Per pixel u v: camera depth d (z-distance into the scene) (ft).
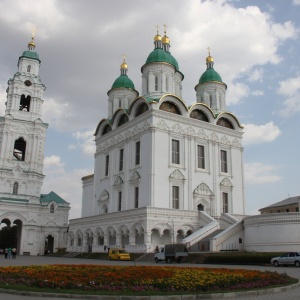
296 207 237.86
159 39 198.59
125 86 209.56
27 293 43.65
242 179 184.65
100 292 43.42
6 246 286.05
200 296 43.19
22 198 221.87
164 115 163.63
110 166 186.50
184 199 160.35
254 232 129.80
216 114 186.60
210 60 210.79
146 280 48.83
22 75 243.81
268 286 51.60
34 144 233.96
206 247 130.41
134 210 143.23
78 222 185.37
